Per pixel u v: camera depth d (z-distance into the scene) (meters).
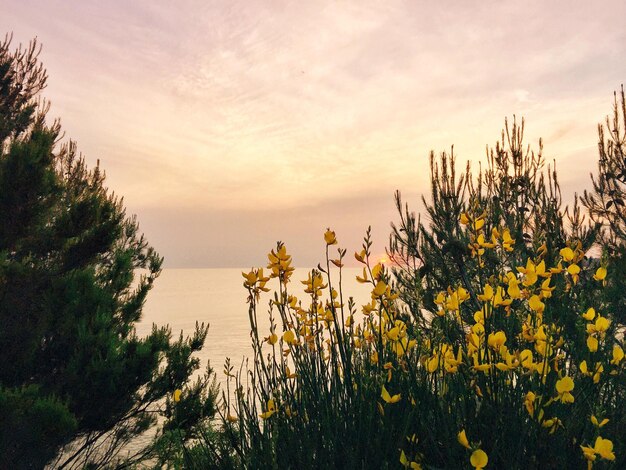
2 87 8.74
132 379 4.89
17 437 3.85
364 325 2.31
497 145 5.61
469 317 3.43
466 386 1.77
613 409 1.83
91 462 5.12
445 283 4.19
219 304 84.81
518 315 2.13
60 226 5.54
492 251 2.86
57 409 3.92
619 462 1.48
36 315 5.09
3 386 4.78
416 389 1.77
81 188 8.63
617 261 3.75
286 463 1.81
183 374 5.50
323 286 2.26
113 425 5.14
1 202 5.17
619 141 5.86
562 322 2.12
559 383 1.50
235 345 30.98
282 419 2.00
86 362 4.79
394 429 1.71
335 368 2.02
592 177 5.95
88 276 5.29
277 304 2.22
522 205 5.15
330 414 1.87
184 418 4.57
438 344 2.02
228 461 2.09
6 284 4.97
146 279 6.57
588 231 4.91
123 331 6.23
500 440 1.55
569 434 1.58
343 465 1.71
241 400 2.14
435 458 1.61
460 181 5.58
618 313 2.96
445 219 5.18
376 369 1.98
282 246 2.19
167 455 3.48
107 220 5.88
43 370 5.11
